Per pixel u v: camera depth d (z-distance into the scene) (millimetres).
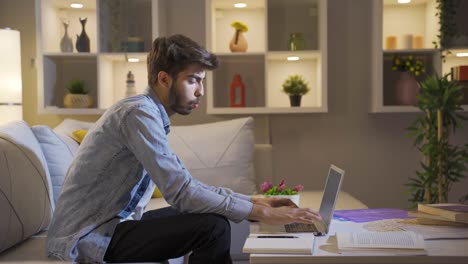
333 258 1503
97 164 1865
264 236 1738
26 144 2389
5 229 2016
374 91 3916
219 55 3869
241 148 3592
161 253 1830
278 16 3982
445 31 3748
